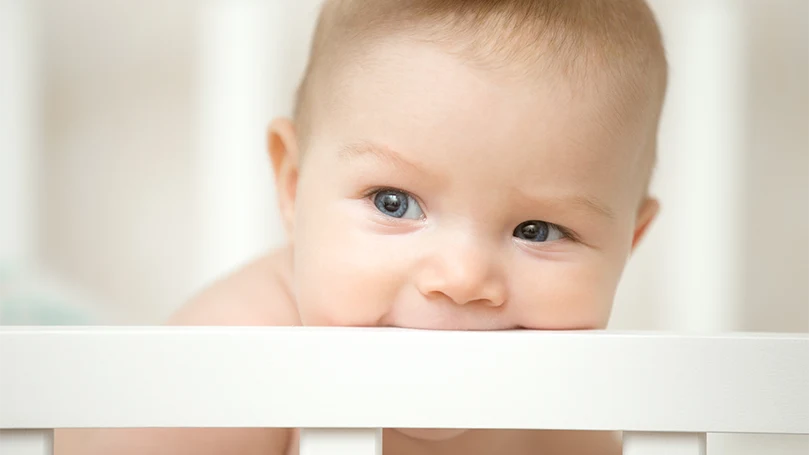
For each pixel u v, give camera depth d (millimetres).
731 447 918
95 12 2354
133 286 2393
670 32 2256
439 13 874
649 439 608
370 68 889
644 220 1055
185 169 2389
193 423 597
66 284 1866
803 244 2275
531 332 622
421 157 849
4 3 2254
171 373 598
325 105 943
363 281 876
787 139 2277
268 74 2336
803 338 604
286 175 1119
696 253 2270
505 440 1126
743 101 2264
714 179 2262
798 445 906
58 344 596
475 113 838
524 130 843
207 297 1154
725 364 604
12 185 2281
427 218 874
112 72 2383
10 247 2275
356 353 604
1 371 593
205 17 2350
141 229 2396
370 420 601
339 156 906
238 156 2340
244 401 599
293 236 1100
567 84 864
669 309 2283
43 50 2348
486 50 850
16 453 593
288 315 1125
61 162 2377
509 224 869
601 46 897
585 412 605
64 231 2381
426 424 603
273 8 2332
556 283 884
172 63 2367
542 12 879
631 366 606
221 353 600
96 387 595
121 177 2396
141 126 2389
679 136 2266
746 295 2275
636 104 931
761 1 2252
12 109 2277
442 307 855
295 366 602
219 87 2342
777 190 2281
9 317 1641
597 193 888
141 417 595
